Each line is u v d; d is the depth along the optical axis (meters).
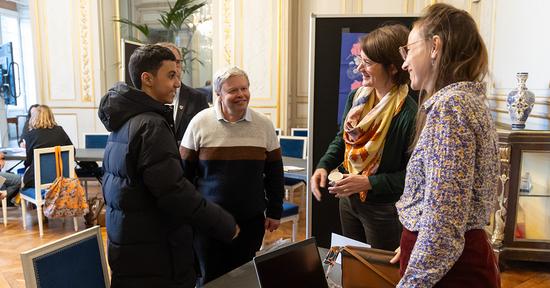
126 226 1.46
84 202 3.75
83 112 5.86
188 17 5.95
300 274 1.17
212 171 1.90
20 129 7.57
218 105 1.91
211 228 1.58
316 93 2.28
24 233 3.83
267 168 2.06
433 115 0.88
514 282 2.79
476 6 4.12
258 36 5.35
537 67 2.97
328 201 2.30
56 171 3.79
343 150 1.76
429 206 0.85
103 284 1.39
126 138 1.42
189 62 6.03
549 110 2.85
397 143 1.46
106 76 5.91
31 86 8.04
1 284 2.77
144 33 5.80
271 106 5.45
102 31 5.79
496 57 3.64
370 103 1.56
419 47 0.97
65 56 5.77
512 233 2.93
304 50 5.64
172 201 1.44
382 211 1.55
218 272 1.98
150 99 1.47
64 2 5.68
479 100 0.90
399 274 1.18
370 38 1.46
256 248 2.02
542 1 2.88
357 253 1.25
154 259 1.49
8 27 7.64
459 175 0.83
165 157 1.42
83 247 1.35
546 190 2.95
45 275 1.23
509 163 2.84
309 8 5.52
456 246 0.84
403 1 5.10
